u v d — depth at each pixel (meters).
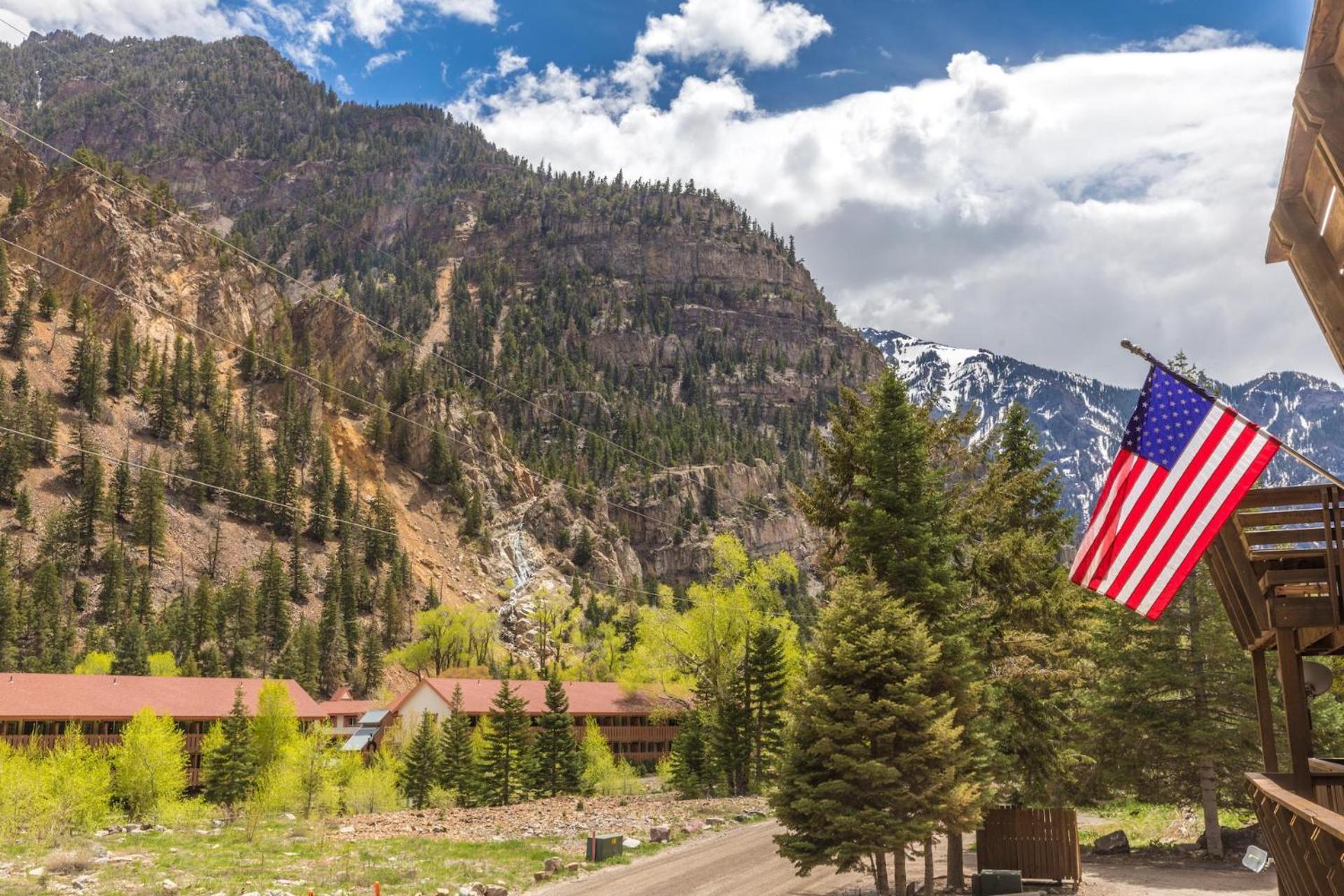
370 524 194.88
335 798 56.72
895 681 26.67
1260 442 12.70
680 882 31.62
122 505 166.00
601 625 138.00
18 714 69.69
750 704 65.50
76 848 34.09
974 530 33.91
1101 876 31.45
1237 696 33.88
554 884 31.38
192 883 28.86
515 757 69.38
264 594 148.12
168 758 53.78
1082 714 39.94
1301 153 9.45
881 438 30.39
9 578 128.50
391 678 150.12
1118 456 14.21
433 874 31.62
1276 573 14.02
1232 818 41.94
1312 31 8.41
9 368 190.88
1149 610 13.39
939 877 32.53
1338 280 9.55
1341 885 10.43
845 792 25.95
